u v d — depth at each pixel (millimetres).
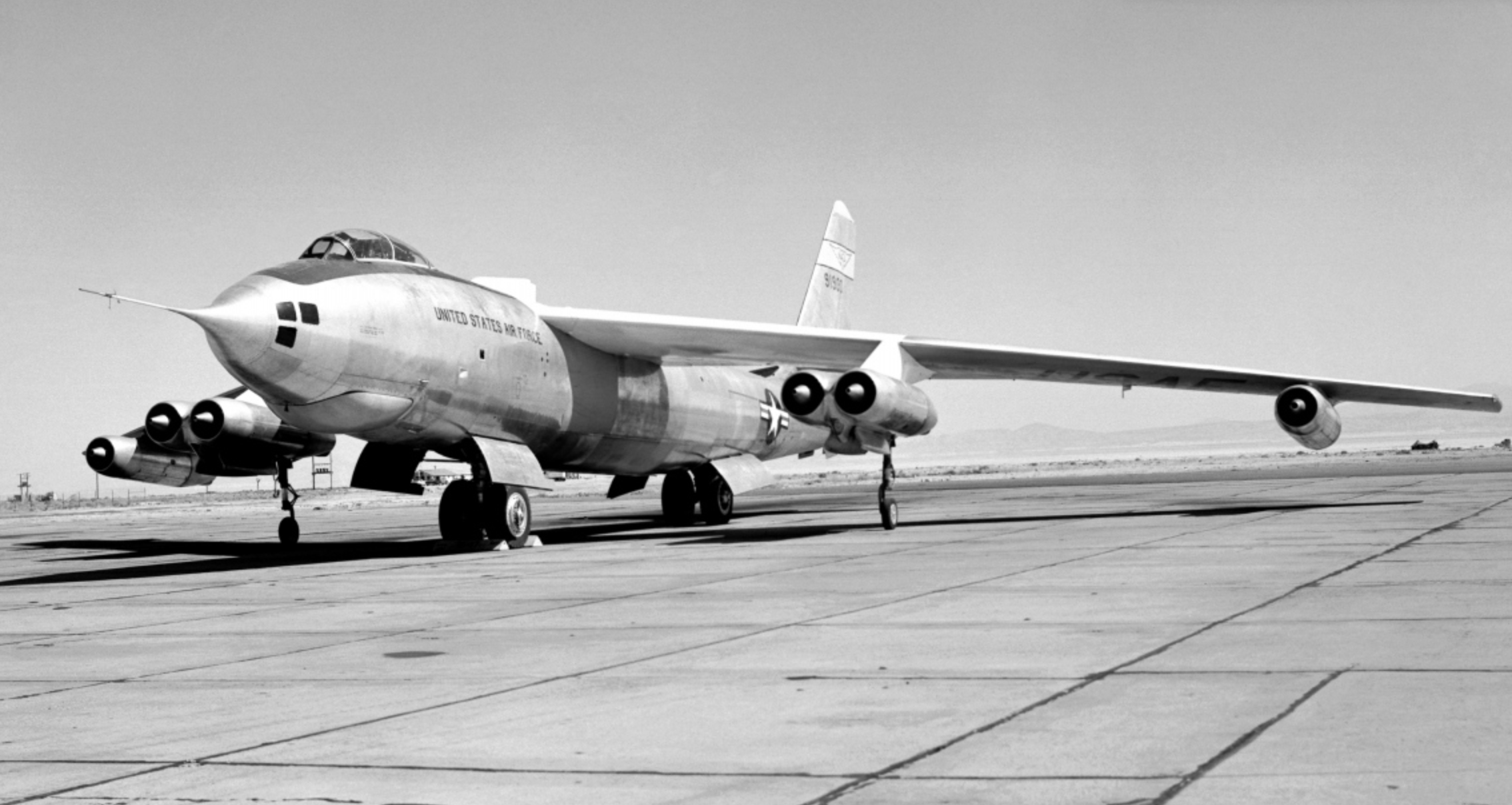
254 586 13789
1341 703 5680
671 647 8125
